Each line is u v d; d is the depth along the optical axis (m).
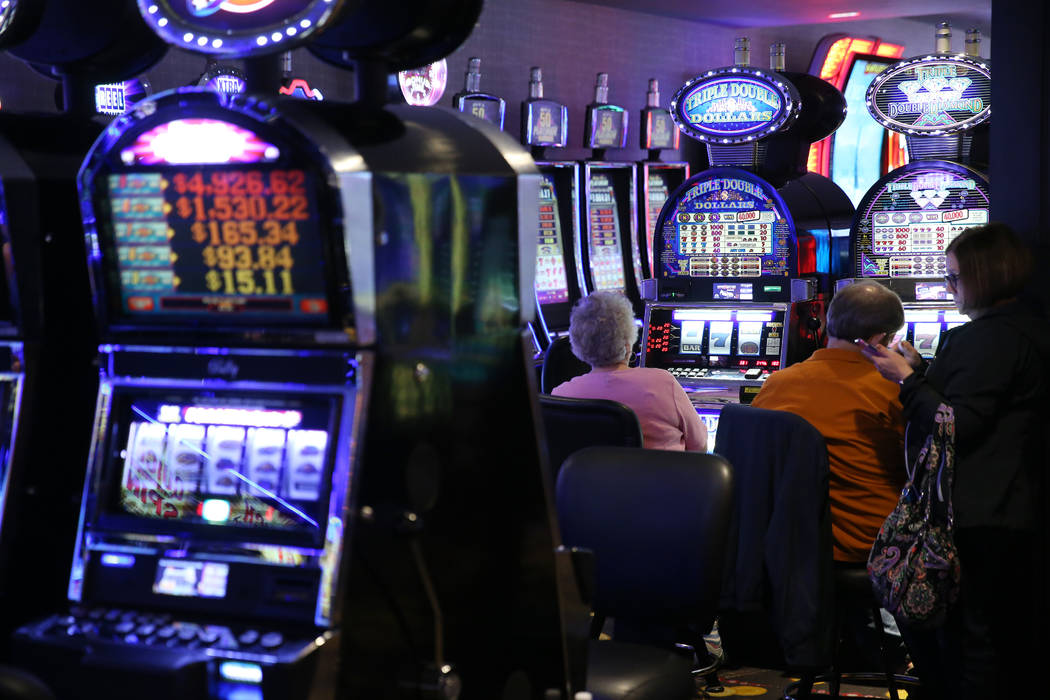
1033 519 3.09
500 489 2.23
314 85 6.77
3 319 2.37
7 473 2.28
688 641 3.92
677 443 4.01
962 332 3.14
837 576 3.58
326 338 1.96
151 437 2.13
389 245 1.97
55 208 2.37
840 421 3.58
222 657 1.87
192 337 2.10
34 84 5.65
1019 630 3.18
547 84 8.05
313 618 1.89
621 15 8.51
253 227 1.99
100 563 2.11
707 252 5.91
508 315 2.27
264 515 2.02
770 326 5.75
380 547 1.94
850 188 10.41
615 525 2.71
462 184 2.13
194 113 2.03
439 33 2.24
